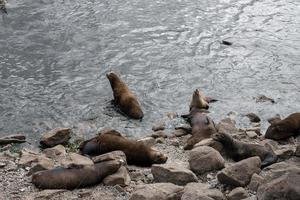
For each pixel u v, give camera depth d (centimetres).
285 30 2692
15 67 2253
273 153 1504
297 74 2259
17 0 2930
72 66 2272
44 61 2309
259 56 2406
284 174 1185
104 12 2817
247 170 1299
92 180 1336
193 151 1445
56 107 1964
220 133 1573
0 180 1391
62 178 1324
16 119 1880
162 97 2052
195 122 1786
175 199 1206
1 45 2438
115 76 2016
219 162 1420
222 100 2041
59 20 2705
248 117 1917
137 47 2450
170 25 2691
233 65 2319
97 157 1474
